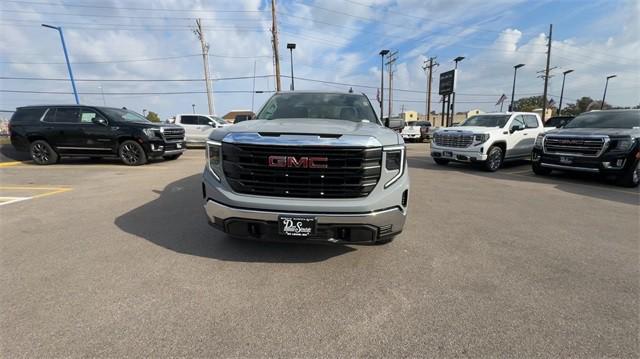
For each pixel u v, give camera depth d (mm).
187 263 3061
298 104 4465
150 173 8312
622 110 8305
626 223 4527
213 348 1955
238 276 2830
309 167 2725
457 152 9734
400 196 2896
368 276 2877
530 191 6703
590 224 4473
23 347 1924
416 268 3049
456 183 7547
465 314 2334
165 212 4715
